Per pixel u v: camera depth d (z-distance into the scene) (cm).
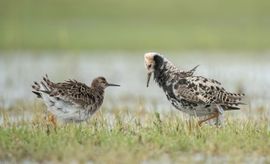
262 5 3972
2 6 3938
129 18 3819
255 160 1034
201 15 3866
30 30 3497
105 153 1036
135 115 1433
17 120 1346
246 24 3691
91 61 2847
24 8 3909
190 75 1289
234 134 1152
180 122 1255
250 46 3291
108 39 3384
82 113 1271
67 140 1111
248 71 2469
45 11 3878
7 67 2594
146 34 3488
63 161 1009
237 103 1276
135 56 3055
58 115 1255
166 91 1305
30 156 1041
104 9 3941
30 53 3075
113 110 1568
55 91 1230
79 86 1280
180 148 1078
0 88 2048
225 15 3866
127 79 2320
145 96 1906
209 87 1262
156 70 1316
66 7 3941
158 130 1182
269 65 2675
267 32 3541
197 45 3297
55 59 2844
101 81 1340
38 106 1446
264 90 1970
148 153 1040
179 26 3669
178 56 3023
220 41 3359
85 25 3659
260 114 1430
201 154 1059
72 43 3266
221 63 2733
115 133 1161
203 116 1309
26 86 2097
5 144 1092
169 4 4025
